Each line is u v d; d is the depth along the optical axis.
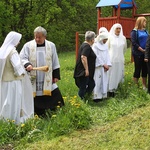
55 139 5.97
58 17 31.77
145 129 5.86
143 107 7.34
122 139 5.64
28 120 6.59
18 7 29.17
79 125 6.44
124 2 14.12
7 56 6.57
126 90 8.86
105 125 6.55
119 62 9.30
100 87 8.84
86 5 31.53
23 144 5.93
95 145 5.57
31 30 29.52
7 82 6.63
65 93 9.15
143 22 9.12
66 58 19.88
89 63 8.42
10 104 6.62
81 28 33.50
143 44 9.07
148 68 8.53
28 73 7.30
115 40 9.33
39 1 29.48
